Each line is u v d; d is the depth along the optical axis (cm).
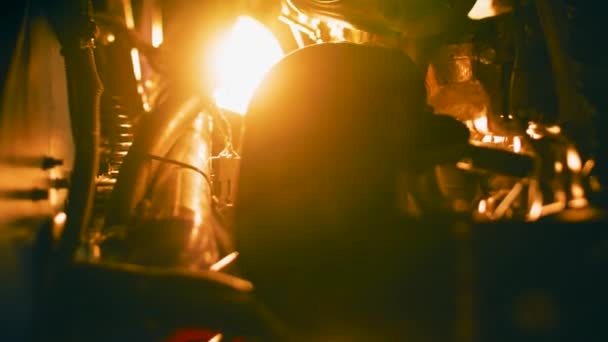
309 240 233
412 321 204
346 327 220
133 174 279
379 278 216
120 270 233
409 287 207
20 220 256
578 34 313
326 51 257
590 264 189
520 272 193
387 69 252
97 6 329
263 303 236
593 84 310
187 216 277
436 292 201
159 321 226
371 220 229
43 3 292
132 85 342
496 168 261
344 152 239
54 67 319
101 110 337
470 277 196
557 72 313
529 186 270
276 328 228
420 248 208
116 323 227
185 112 292
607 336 184
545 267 191
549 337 187
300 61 257
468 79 330
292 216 237
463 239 199
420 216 222
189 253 259
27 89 272
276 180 242
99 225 293
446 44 325
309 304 228
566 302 188
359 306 218
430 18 310
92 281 232
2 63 243
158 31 344
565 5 316
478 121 337
